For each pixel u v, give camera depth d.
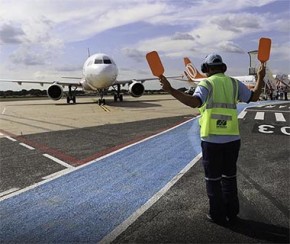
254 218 4.79
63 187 6.42
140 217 4.91
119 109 24.95
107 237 4.31
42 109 26.80
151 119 17.70
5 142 11.34
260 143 10.44
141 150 9.75
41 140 11.63
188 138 11.67
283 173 7.05
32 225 4.74
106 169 7.70
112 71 27.31
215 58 4.64
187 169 7.52
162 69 4.21
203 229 4.47
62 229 4.59
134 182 6.65
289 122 15.70
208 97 4.48
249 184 6.31
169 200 5.58
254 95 4.65
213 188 4.59
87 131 13.64
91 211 5.20
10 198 5.86
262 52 4.54
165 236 4.29
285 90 44.53
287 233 4.32
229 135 4.51
